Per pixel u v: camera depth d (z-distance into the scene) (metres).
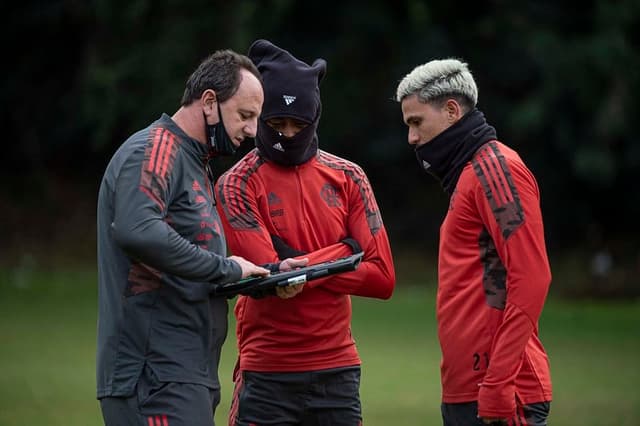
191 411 15.46
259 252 17.83
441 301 17.33
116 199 15.23
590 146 77.56
